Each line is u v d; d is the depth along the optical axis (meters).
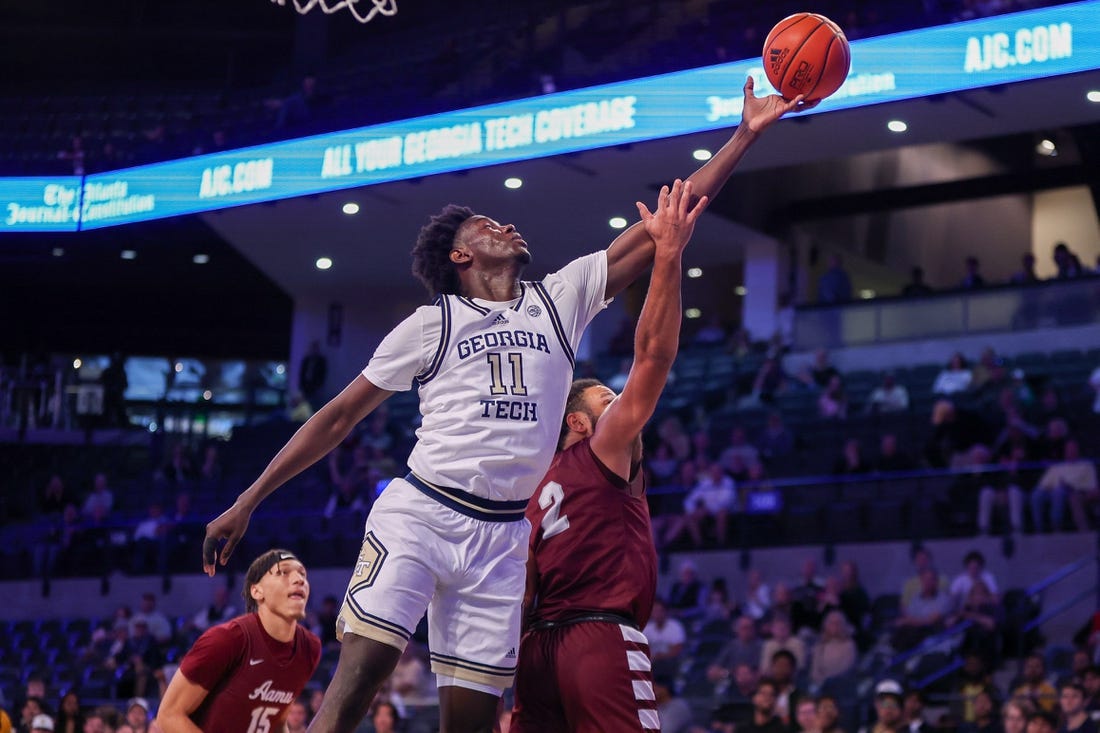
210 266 21.89
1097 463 12.83
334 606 13.36
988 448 13.52
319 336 21.61
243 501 3.14
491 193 16.91
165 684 12.09
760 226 18.47
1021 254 22.12
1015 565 12.45
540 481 3.26
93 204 16.86
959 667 10.10
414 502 3.11
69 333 23.78
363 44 21.62
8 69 23.88
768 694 9.05
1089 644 10.07
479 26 19.62
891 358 16.95
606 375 17.98
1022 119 14.50
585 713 3.37
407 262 20.05
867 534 13.30
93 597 16.77
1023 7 12.45
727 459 14.52
